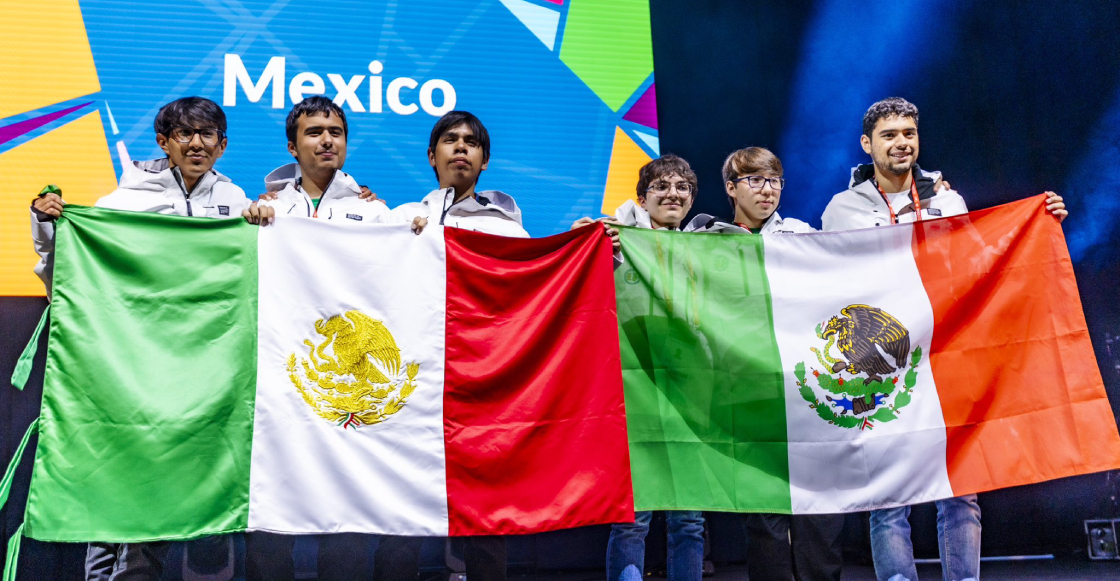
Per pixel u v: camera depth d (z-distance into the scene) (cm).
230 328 268
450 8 468
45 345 422
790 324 303
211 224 274
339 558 268
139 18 434
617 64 483
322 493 262
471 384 277
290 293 274
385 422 271
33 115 415
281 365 269
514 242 290
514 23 475
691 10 523
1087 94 500
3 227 406
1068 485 483
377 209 326
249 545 269
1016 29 513
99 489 249
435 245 286
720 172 516
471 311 282
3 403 414
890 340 303
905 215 344
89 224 265
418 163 453
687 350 299
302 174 327
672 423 294
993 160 511
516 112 466
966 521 298
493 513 269
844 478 294
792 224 356
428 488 267
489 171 458
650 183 345
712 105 520
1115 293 485
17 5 421
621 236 302
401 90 456
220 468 258
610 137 476
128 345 259
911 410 300
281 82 443
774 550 297
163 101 429
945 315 306
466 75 465
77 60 424
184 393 259
